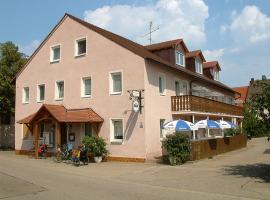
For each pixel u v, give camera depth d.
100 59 24.73
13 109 33.66
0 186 13.38
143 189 12.91
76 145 25.20
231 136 31.91
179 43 30.28
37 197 11.41
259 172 16.64
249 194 11.82
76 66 26.11
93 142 22.34
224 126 27.38
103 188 13.09
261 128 15.10
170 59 29.11
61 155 22.91
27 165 20.53
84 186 13.52
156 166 19.78
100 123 24.30
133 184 14.09
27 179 15.08
